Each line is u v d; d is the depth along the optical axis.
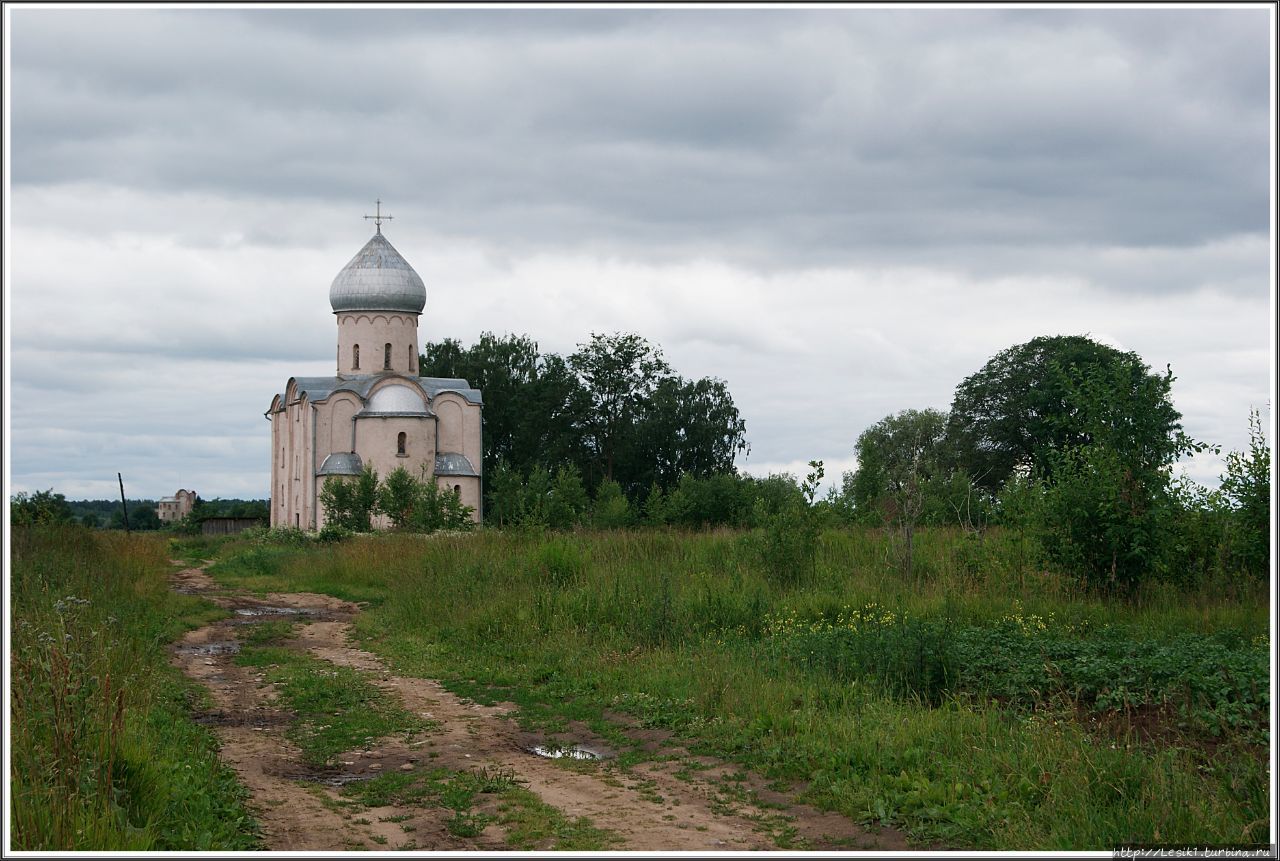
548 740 12.05
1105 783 8.84
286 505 70.56
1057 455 19.67
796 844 8.37
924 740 10.41
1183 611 16.77
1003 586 18.84
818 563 22.02
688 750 11.25
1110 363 20.03
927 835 8.45
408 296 71.25
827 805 9.29
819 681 12.93
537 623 18.42
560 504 49.38
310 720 13.21
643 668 15.05
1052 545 18.73
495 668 16.14
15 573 18.48
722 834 8.64
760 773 10.32
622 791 9.92
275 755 11.48
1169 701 11.32
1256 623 15.46
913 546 22.16
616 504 52.94
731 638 16.44
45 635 9.77
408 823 9.10
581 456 83.00
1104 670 12.28
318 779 10.61
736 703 12.45
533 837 8.65
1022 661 13.12
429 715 13.39
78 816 7.86
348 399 67.19
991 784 9.21
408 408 67.38
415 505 50.59
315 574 31.36
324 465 66.00
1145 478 18.42
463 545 27.80
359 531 50.00
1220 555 18.28
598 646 16.72
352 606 25.47
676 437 81.06
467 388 71.25
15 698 9.10
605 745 11.77
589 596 19.38
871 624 16.27
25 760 8.27
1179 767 9.14
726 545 25.11
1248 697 11.06
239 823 8.85
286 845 8.50
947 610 16.73
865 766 10.07
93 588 20.39
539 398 83.25
